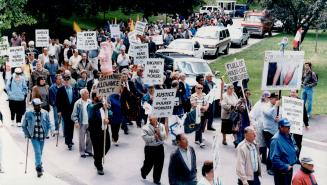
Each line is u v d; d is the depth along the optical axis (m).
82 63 21.56
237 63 15.75
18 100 17.84
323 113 20.69
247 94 15.92
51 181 13.25
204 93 17.52
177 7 52.34
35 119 13.33
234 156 15.53
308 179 9.88
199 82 17.88
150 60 17.17
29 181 13.18
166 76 19.81
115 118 16.11
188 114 15.96
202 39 36.94
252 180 10.73
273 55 14.17
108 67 15.75
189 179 10.56
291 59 14.28
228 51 39.66
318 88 25.70
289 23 33.56
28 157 15.10
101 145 13.70
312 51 38.78
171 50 28.36
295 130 12.64
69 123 15.79
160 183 13.25
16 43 30.52
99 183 13.23
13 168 14.14
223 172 14.14
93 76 19.52
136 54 21.36
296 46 21.52
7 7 17.48
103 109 13.72
